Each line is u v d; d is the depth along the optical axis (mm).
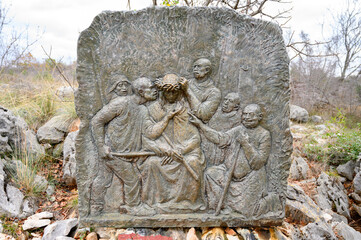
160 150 2061
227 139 2061
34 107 3869
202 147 2102
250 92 2016
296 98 8141
